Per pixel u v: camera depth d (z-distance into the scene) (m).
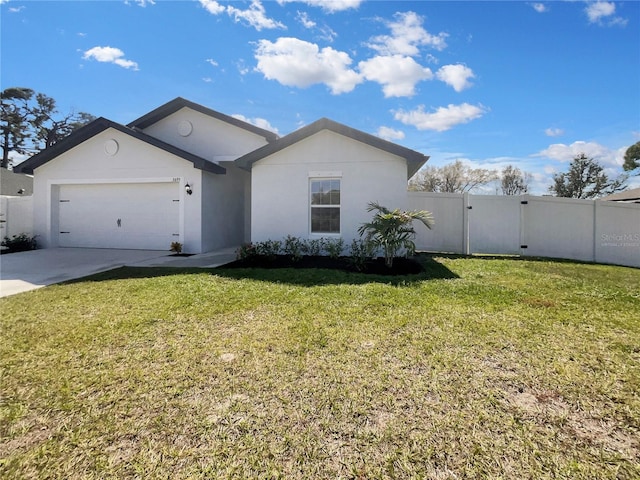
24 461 1.99
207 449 2.07
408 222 8.07
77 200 12.23
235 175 13.73
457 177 31.55
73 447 2.10
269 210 9.98
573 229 11.24
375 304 4.87
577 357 3.19
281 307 4.79
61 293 5.73
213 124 13.21
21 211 12.87
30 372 3.00
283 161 9.88
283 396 2.61
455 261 9.16
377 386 2.73
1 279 7.05
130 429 2.25
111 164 11.77
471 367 3.02
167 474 1.88
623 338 3.62
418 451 2.04
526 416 2.35
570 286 6.05
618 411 2.40
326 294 5.44
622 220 11.05
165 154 11.40
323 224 9.77
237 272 7.39
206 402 2.54
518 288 5.85
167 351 3.40
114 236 11.98
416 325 4.02
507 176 31.02
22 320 4.38
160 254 10.76
